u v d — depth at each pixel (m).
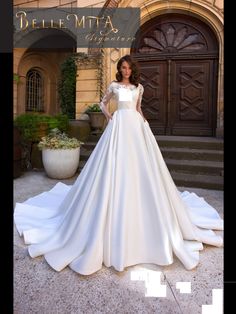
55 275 1.93
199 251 2.32
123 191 2.11
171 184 2.42
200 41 6.54
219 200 3.84
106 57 6.82
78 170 5.55
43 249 2.17
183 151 5.22
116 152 2.24
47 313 1.57
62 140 5.12
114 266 1.96
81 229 2.13
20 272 1.96
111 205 2.09
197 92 6.65
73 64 7.97
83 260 1.96
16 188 4.41
